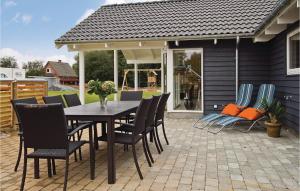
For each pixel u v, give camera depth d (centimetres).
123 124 544
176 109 1018
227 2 1168
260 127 812
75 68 5675
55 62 5584
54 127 359
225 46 972
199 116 996
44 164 492
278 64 849
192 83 1005
